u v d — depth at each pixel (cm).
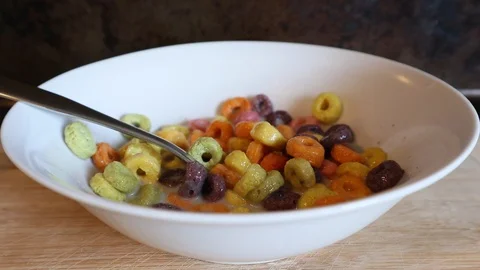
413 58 34
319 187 24
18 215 24
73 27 32
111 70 28
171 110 29
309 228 18
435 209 25
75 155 25
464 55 34
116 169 24
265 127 26
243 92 30
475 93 35
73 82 26
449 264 22
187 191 24
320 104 29
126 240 23
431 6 32
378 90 28
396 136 26
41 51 33
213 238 18
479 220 24
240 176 25
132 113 28
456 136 22
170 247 20
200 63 29
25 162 20
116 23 32
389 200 18
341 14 33
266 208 24
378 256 22
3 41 32
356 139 28
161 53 29
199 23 32
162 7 32
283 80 30
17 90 23
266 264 22
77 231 23
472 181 26
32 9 32
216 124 28
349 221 19
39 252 22
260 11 32
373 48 34
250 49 29
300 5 32
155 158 26
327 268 22
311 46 29
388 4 32
